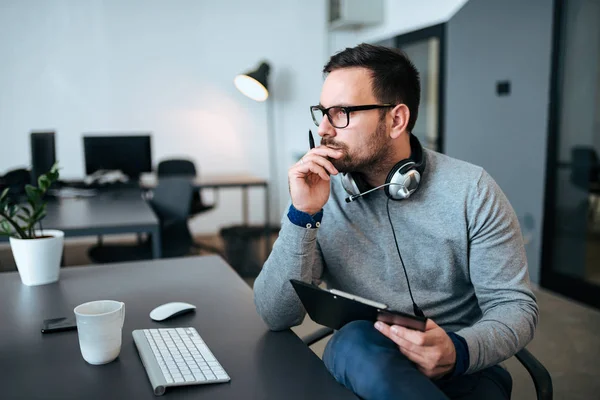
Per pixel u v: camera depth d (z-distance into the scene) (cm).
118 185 415
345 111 118
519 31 366
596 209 325
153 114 550
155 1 538
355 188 125
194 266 167
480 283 122
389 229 128
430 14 473
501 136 392
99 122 537
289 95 586
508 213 124
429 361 93
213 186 443
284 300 112
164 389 86
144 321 119
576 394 222
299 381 92
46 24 512
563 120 340
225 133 573
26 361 98
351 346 91
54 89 521
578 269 341
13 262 382
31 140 323
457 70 444
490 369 124
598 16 310
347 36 598
